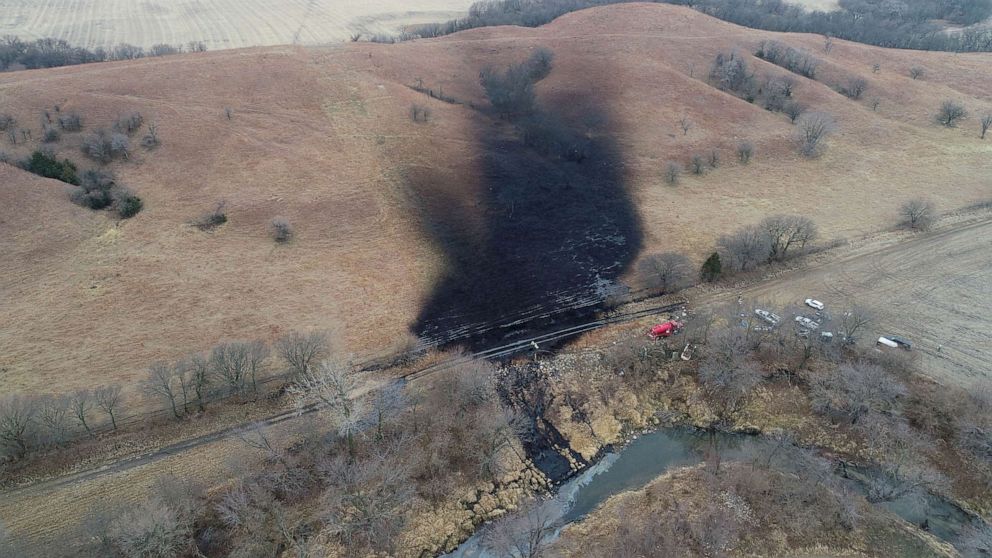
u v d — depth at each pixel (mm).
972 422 51250
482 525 47875
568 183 92562
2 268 66000
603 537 46281
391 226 80375
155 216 77000
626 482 51375
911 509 48156
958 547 44844
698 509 48062
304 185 85500
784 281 73438
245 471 49156
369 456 50906
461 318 67375
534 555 43594
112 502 46719
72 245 70812
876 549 45000
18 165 79562
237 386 55938
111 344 59688
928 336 63469
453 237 79625
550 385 59531
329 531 45875
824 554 44875
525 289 71875
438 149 97000
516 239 80125
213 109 97750
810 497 48406
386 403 53375
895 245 79938
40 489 47844
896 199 90562
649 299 70750
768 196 91062
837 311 67000
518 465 52281
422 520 47500
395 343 63469
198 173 84938
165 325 62375
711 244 79688
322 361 56312
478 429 53312
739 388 57000
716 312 65812
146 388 52625
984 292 70375
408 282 71812
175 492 45094
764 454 52656
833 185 94125
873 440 52875
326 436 52969
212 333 61969
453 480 50438
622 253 78125
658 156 99562
